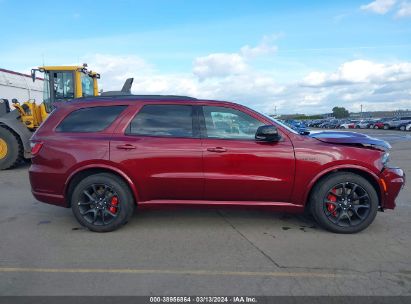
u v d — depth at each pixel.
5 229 5.13
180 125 4.98
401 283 3.53
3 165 10.44
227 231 5.04
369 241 4.64
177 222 5.43
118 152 4.85
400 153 16.16
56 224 5.36
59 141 5.00
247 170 4.81
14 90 27.95
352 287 3.46
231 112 5.00
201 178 4.82
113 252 4.29
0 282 3.53
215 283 3.52
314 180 4.80
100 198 4.98
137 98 5.18
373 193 4.83
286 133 4.91
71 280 3.58
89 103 5.19
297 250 4.35
